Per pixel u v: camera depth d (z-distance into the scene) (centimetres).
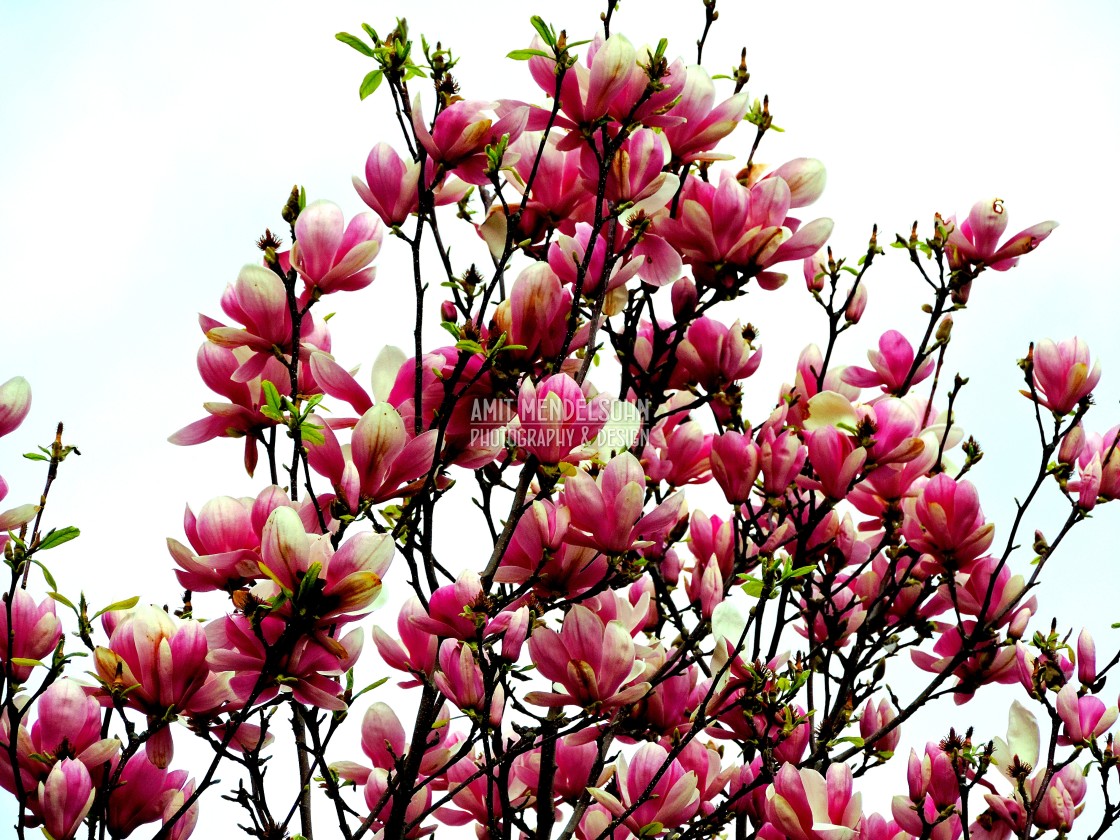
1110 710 357
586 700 333
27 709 331
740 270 352
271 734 336
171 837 337
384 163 334
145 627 325
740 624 347
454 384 332
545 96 349
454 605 331
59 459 335
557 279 335
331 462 329
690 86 352
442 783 354
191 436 338
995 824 361
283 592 319
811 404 361
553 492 338
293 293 331
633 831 339
